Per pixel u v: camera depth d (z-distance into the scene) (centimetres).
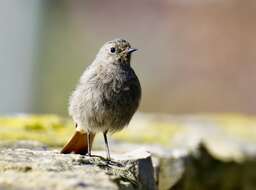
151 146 948
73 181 562
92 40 2306
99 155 781
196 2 2038
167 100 2067
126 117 780
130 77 780
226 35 1973
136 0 2244
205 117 1398
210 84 1995
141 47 2170
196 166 968
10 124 1013
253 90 1938
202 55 2012
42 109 2188
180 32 2078
